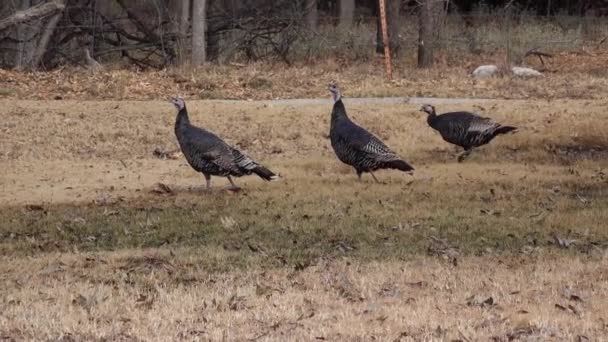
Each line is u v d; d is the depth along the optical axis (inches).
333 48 1381.6
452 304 392.5
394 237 541.6
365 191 671.1
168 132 896.3
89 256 504.4
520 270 456.1
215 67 1234.6
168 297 408.5
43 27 1334.9
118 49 1400.1
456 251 502.6
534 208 619.5
